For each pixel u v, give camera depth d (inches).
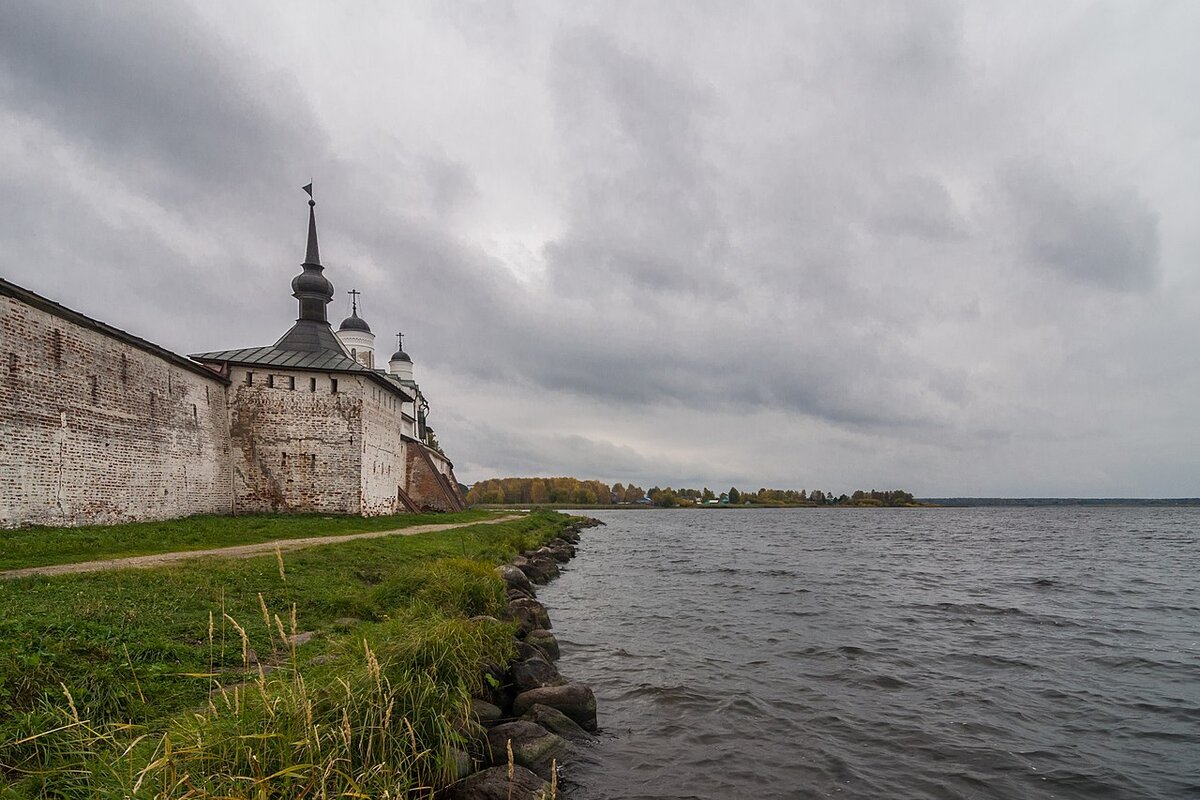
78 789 193.6
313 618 470.3
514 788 267.9
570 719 376.2
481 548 1008.9
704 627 713.6
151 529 874.1
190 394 1189.7
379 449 1547.7
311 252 1676.9
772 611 821.9
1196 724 419.2
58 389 834.2
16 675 260.5
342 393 1391.5
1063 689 492.1
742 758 356.2
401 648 335.0
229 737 219.0
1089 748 378.3
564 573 1235.2
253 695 252.5
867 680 512.1
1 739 213.6
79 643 313.1
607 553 1736.0
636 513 6289.4
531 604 652.7
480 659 391.2
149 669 310.2
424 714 285.3
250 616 441.7
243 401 1347.2
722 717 421.4
